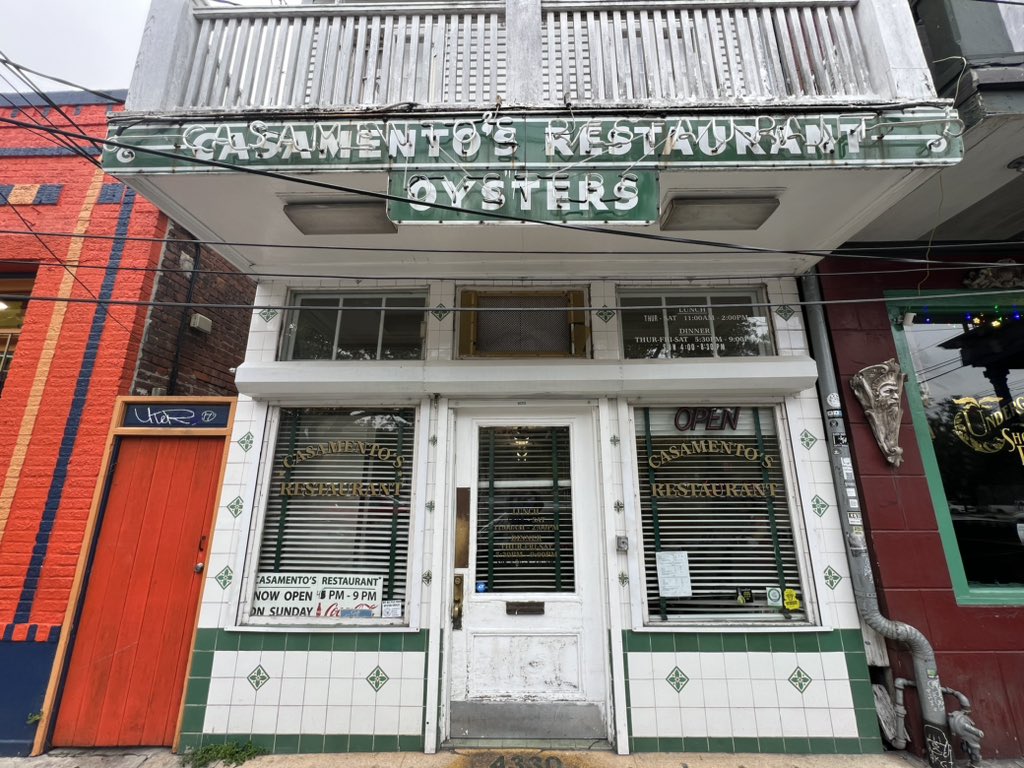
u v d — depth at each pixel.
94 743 3.49
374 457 3.96
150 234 4.57
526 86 3.17
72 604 3.68
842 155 2.94
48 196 4.64
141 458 3.97
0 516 3.92
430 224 2.99
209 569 3.69
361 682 3.50
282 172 3.02
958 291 4.14
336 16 3.39
